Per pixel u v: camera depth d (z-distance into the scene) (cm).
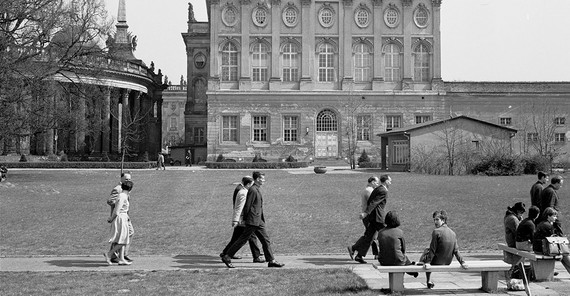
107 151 7281
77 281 1303
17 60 4003
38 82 4181
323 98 7131
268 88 7144
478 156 4934
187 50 9000
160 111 9331
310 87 7131
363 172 5281
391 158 5659
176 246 1784
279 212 2469
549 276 1345
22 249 1727
